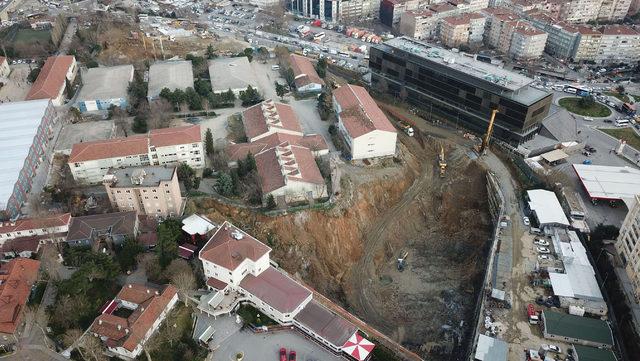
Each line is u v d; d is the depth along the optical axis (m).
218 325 126.75
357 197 177.25
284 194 167.00
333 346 121.75
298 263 158.25
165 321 123.00
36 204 155.62
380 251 171.38
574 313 134.88
